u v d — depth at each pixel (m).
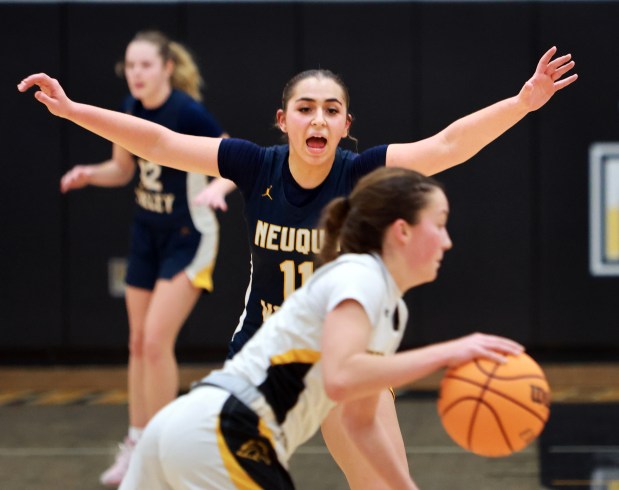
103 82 14.42
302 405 4.47
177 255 9.48
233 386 4.46
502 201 14.27
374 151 5.96
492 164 14.27
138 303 9.64
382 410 5.60
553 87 5.70
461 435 4.22
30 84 5.88
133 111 9.96
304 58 14.30
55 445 10.77
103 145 14.45
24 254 14.55
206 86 14.36
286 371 4.41
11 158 14.52
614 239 14.22
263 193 6.00
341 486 9.03
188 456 4.38
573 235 14.25
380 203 4.32
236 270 14.40
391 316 4.37
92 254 14.52
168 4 14.35
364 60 14.27
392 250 4.34
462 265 14.32
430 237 4.31
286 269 5.96
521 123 14.20
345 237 4.43
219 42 14.34
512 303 14.30
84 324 14.57
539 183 14.23
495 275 14.30
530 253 14.28
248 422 4.40
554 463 9.83
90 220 14.50
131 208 14.48
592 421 11.75
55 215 14.53
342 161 5.96
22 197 14.55
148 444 4.51
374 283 4.21
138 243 9.72
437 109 14.26
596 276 14.27
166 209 9.48
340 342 4.09
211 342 14.46
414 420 11.85
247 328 6.13
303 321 4.37
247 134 14.37
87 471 9.63
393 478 4.76
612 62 14.12
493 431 4.14
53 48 14.44
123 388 13.98
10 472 9.60
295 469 9.71
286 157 6.00
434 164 5.89
